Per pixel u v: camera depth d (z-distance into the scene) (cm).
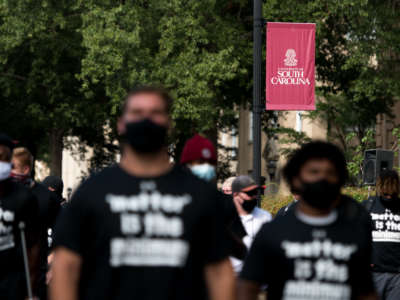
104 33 4591
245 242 1291
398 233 1508
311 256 712
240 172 9450
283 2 4772
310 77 2725
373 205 1526
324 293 709
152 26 4925
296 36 2722
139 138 629
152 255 625
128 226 626
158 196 634
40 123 6131
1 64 5781
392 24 4962
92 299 627
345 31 5206
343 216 728
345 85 5697
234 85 5606
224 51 4522
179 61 4544
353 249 714
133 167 646
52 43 5566
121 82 4694
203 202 639
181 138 5516
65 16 5425
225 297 640
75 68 5812
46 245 1552
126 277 623
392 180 1509
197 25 4641
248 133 9219
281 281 720
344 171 739
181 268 628
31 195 1079
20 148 1466
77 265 636
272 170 6812
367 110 5709
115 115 5688
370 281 729
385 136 6097
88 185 640
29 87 5694
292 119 6800
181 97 4491
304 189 714
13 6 5122
